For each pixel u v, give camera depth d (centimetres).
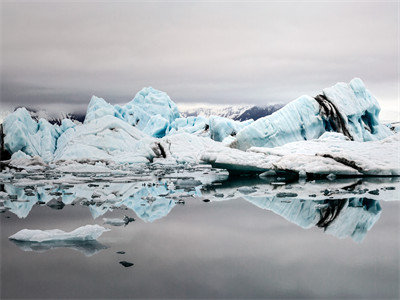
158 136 4266
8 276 432
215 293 380
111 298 371
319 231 618
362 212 772
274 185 1275
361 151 1608
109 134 2670
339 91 2569
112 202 952
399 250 512
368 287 390
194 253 505
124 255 501
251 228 643
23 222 722
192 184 1338
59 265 465
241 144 2386
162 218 735
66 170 1984
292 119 2422
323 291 383
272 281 408
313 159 1495
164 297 372
